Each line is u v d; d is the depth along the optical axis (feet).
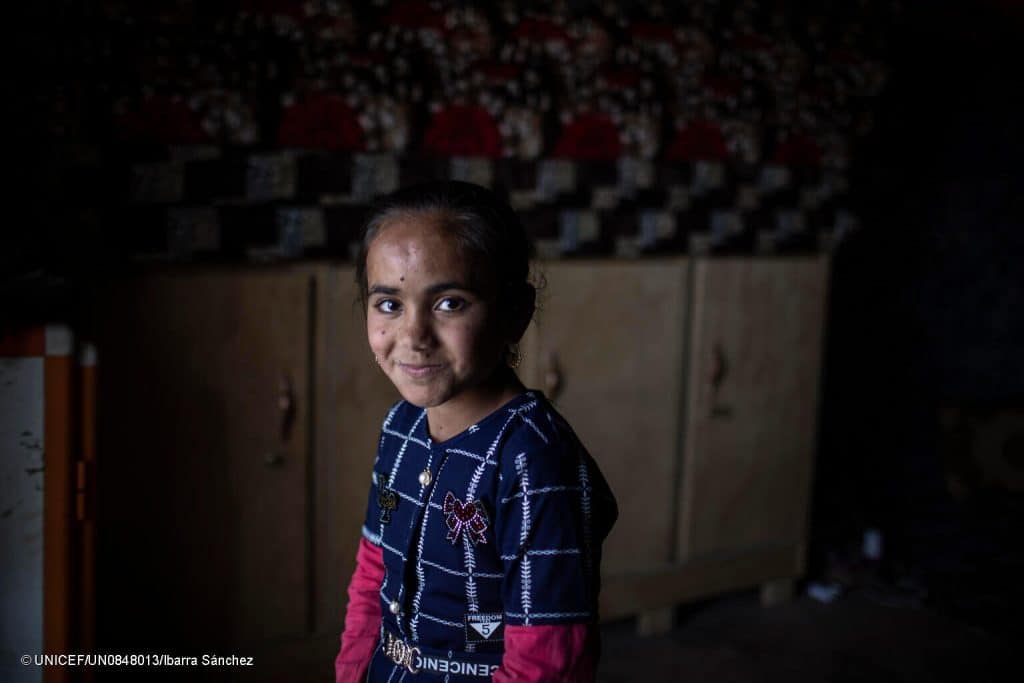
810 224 10.97
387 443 4.43
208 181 7.58
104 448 7.49
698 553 10.82
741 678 9.71
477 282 3.64
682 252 10.15
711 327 10.44
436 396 3.69
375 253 3.67
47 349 6.01
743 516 11.09
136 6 7.13
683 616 11.17
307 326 8.24
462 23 8.50
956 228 13.79
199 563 8.00
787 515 11.42
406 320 3.63
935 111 13.64
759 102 10.34
